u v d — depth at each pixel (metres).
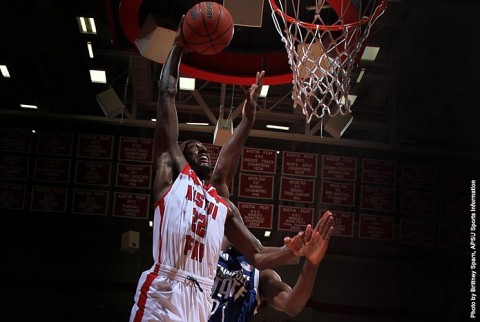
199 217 3.65
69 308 14.36
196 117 14.24
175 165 3.74
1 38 11.84
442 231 12.14
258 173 12.02
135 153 12.02
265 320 14.23
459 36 11.45
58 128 13.94
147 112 14.00
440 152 12.44
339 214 12.07
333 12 7.32
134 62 11.54
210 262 3.68
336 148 13.97
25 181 11.98
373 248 14.32
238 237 3.88
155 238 3.62
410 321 14.25
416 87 12.35
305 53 6.61
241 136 4.25
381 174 12.16
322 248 3.60
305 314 14.41
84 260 14.52
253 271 4.22
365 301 14.38
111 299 14.40
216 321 4.10
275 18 6.79
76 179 11.98
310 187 12.02
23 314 14.31
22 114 12.23
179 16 7.64
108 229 14.54
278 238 13.62
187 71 8.20
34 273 14.45
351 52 6.61
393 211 12.05
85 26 11.12
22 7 11.59
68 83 13.70
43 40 11.91
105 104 11.10
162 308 3.48
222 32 4.24
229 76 8.20
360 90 13.38
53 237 14.56
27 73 13.52
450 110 12.98
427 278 14.38
